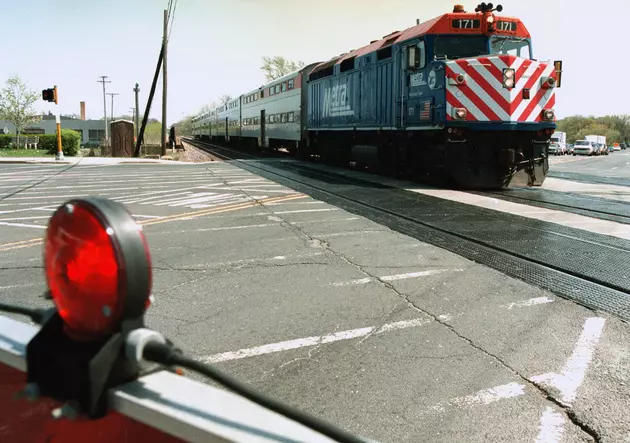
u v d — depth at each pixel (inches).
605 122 5408.5
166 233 323.3
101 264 40.8
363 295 203.9
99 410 42.0
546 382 135.3
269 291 209.9
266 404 43.1
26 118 2132.1
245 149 1622.8
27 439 47.4
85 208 42.1
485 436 112.7
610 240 289.9
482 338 162.9
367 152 692.7
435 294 204.1
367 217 366.6
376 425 117.2
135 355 41.2
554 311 184.4
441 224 337.4
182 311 188.5
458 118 487.8
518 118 497.4
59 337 46.1
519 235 303.3
